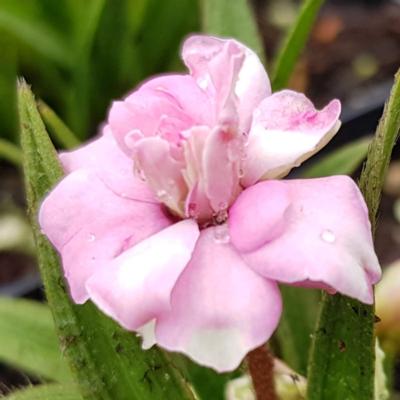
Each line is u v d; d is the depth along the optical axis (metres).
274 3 0.28
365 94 0.23
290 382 0.11
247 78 0.09
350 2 0.28
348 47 0.26
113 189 0.08
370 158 0.08
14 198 0.22
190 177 0.08
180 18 0.22
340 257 0.07
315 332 0.09
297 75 0.24
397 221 0.20
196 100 0.08
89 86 0.21
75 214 0.08
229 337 0.07
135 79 0.22
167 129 0.08
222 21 0.14
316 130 0.08
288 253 0.07
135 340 0.09
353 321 0.09
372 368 0.09
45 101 0.22
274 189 0.08
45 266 0.09
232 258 0.07
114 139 0.08
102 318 0.09
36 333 0.13
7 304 0.13
